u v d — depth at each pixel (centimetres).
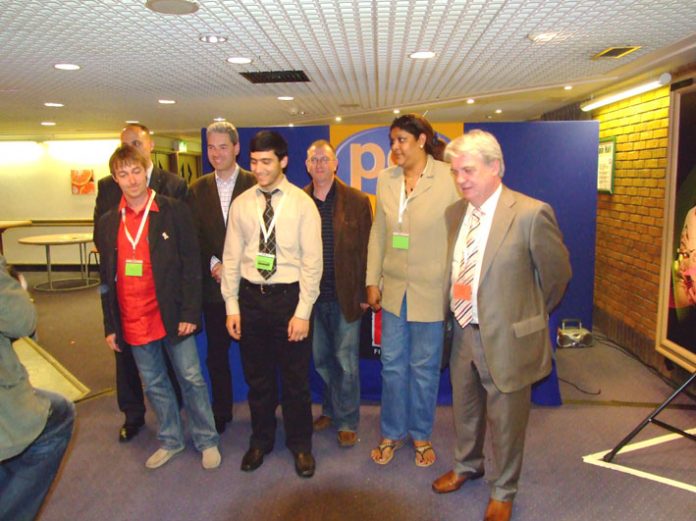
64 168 894
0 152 896
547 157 353
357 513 222
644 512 220
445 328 230
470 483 241
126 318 243
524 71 379
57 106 531
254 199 237
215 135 256
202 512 225
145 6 215
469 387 218
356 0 210
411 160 228
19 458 181
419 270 233
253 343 244
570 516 218
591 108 491
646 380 367
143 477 252
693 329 331
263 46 289
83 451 277
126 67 341
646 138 406
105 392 359
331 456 267
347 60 332
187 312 243
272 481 246
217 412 292
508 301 190
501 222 188
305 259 232
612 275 473
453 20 242
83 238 741
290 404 249
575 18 241
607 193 480
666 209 355
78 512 226
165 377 261
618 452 267
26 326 162
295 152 332
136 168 228
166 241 238
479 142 183
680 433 258
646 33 270
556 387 321
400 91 473
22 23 238
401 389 253
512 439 203
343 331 263
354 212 260
